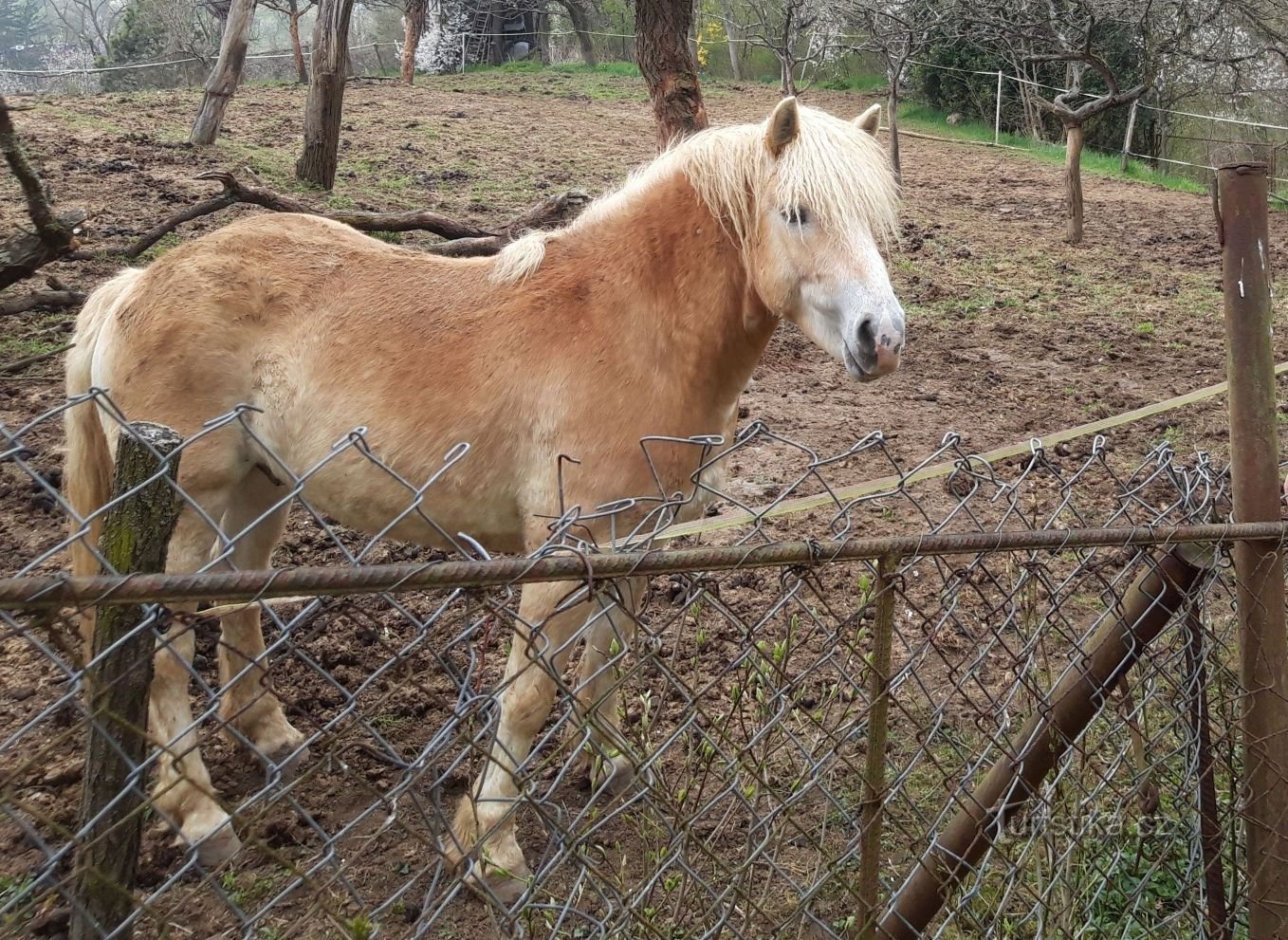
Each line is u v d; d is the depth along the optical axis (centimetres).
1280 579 230
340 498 307
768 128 295
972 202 1456
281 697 350
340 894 268
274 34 5053
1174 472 244
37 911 255
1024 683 226
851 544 176
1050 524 219
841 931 229
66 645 131
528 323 298
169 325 290
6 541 440
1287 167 1933
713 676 369
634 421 294
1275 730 234
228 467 298
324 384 297
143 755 153
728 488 546
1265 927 240
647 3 823
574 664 360
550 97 2167
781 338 824
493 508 306
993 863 269
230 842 279
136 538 149
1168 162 2041
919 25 1358
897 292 976
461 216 1029
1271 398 227
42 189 504
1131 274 1095
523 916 234
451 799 315
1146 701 248
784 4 1625
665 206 307
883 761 197
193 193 992
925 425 658
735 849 281
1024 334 870
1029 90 2098
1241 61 1695
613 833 297
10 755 310
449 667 161
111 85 3025
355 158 1283
